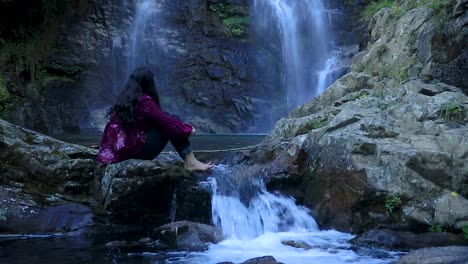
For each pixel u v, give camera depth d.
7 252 3.54
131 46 14.63
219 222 4.63
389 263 3.39
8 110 10.74
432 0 7.70
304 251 3.74
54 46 13.43
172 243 3.89
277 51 15.84
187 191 4.62
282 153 5.22
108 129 4.55
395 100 5.68
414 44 7.36
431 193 4.19
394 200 4.17
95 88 13.72
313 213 4.70
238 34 15.57
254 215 4.73
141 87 4.48
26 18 12.54
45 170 4.57
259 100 14.70
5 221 4.16
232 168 5.25
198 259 3.45
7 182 4.46
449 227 3.98
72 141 8.51
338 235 4.30
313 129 5.63
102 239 4.00
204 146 8.02
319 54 15.65
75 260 3.36
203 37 15.29
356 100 6.21
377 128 4.75
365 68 8.12
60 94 12.98
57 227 4.21
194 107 14.41
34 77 12.52
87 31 14.10
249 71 14.98
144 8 15.11
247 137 10.58
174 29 15.23
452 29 6.52
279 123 6.41
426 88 5.97
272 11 16.14
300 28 16.09
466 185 4.20
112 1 14.65
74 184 4.57
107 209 4.34
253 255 3.60
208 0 15.88
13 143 4.61
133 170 4.33
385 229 4.03
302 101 15.09
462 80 6.31
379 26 9.26
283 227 4.61
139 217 4.50
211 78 14.71
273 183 4.99
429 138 4.58
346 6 16.09
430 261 2.99
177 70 14.78
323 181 4.72
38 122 11.41
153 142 4.43
